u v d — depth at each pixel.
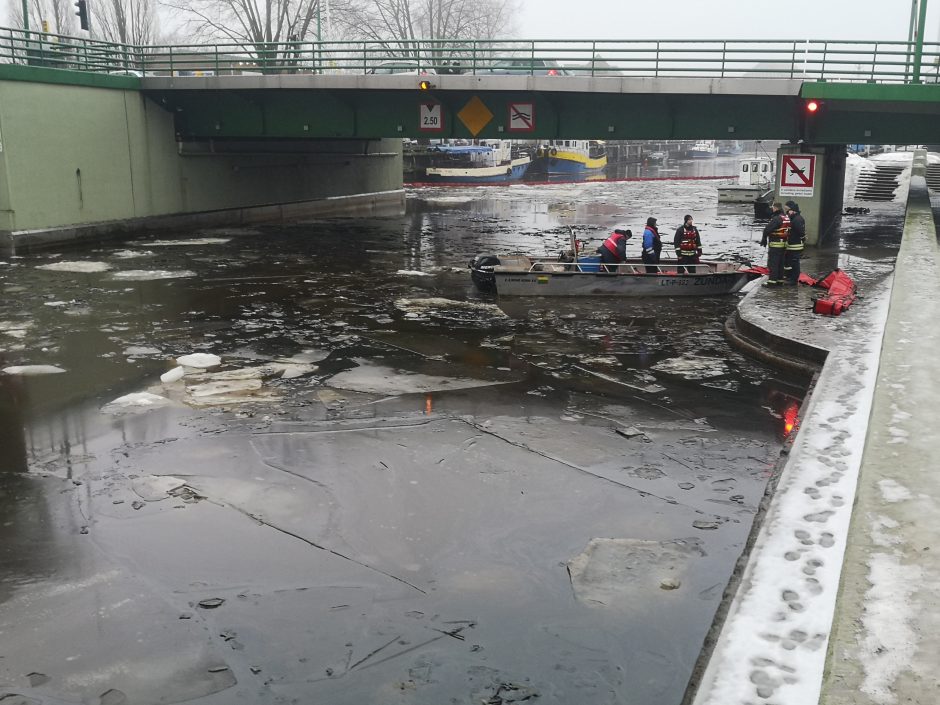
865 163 66.44
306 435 10.48
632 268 20.75
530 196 59.16
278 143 39.66
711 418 11.14
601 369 13.55
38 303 18.98
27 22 28.53
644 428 10.76
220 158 37.06
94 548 7.61
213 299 19.64
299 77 30.39
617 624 6.36
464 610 6.59
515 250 29.09
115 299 19.56
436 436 10.45
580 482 9.05
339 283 22.03
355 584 7.00
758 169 51.75
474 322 17.14
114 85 31.53
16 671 5.83
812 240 25.97
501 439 10.35
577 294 19.83
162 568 7.26
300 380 12.88
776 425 10.86
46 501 8.60
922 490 5.50
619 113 28.91
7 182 27.44
